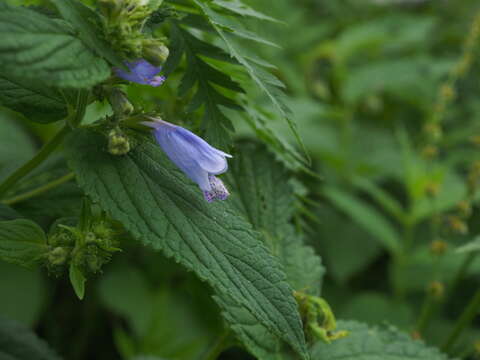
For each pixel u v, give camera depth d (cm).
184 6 38
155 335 62
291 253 44
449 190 77
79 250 36
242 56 37
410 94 98
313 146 85
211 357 43
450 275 72
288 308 35
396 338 43
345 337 43
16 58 31
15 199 42
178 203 35
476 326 72
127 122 36
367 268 82
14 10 32
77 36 33
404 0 131
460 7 135
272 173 45
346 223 81
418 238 83
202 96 38
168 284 71
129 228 34
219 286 34
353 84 94
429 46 120
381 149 94
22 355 43
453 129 100
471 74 105
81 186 34
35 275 68
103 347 70
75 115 36
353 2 131
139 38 34
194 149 36
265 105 58
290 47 99
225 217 36
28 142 75
